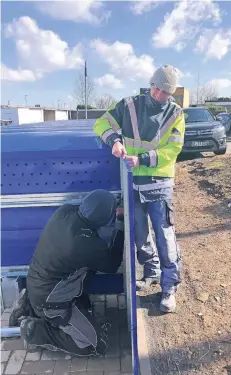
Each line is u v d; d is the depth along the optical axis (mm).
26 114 29734
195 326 3107
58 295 2641
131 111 2934
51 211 3016
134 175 3045
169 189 3115
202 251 4512
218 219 5613
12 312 2984
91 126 4031
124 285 3182
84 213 2514
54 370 2621
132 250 2344
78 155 2916
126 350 2816
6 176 2939
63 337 2691
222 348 2828
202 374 2584
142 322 3184
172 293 3328
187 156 12266
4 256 3105
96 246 2518
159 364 2691
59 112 38906
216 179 7973
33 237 3068
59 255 2535
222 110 32875
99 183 2967
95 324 2768
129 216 2324
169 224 3176
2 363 2697
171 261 3244
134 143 2967
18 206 2984
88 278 3053
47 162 2920
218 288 3641
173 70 2803
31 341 2732
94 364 2676
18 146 2883
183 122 2998
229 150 14586
